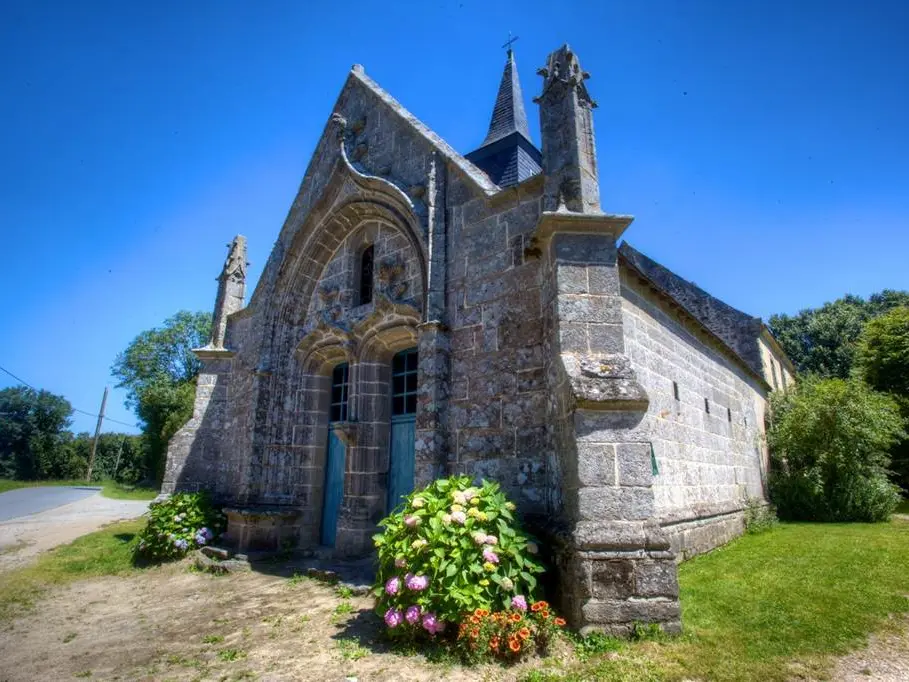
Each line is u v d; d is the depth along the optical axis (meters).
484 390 7.25
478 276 7.75
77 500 29.05
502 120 14.20
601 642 4.56
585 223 6.12
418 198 9.05
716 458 10.86
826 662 4.26
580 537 4.93
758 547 9.28
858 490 13.63
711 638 4.73
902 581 6.64
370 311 9.72
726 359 12.97
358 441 9.27
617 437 5.27
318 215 11.38
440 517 5.25
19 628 6.32
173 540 10.02
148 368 40.50
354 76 11.66
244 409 12.35
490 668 4.34
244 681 4.43
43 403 53.12
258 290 12.82
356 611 6.18
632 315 7.88
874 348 22.39
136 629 6.10
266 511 9.89
